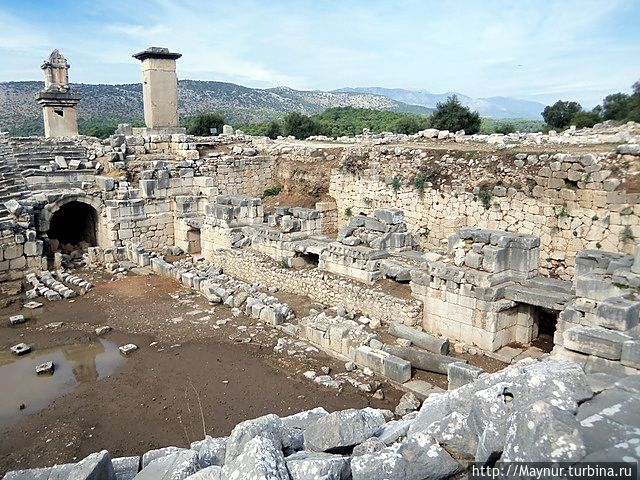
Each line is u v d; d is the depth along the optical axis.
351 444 5.92
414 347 13.88
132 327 16.80
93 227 26.78
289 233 20.42
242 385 12.62
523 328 13.89
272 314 16.41
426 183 24.89
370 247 17.45
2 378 13.37
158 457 7.08
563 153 20.16
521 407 4.65
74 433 10.66
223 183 31.56
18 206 21.92
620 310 8.73
